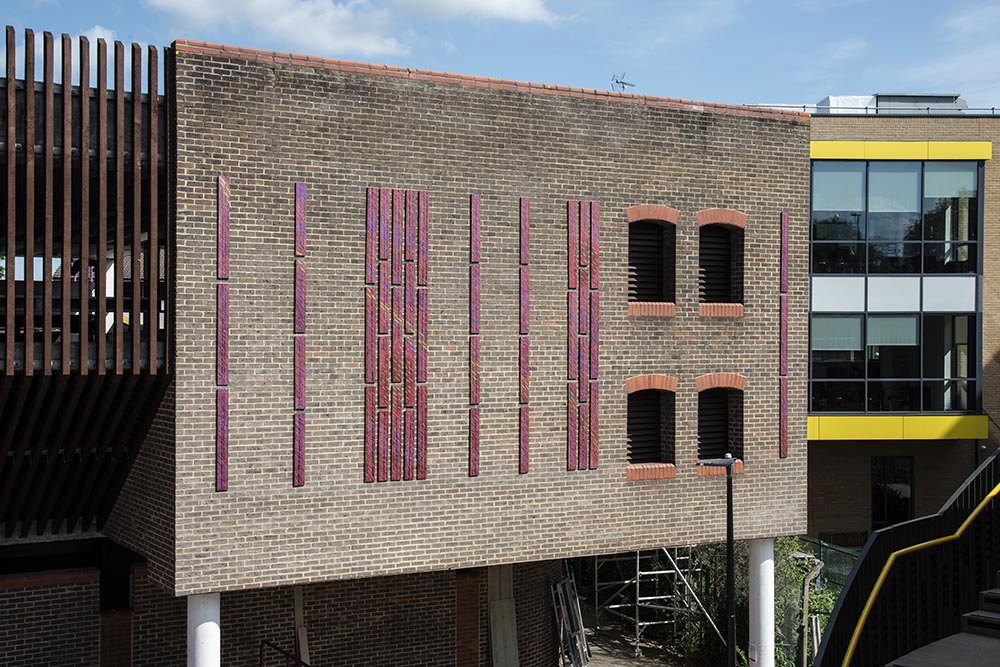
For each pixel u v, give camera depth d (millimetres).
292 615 20250
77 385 15367
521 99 18219
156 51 15758
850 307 30516
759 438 20578
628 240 19406
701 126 19859
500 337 18156
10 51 14641
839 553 24984
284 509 16531
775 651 22641
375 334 17109
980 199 30641
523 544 18453
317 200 16641
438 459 17719
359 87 16922
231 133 16000
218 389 16000
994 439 30969
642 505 19531
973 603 15695
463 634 21594
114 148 15453
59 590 18438
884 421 30406
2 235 16172
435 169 17531
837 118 30422
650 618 27000
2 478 16828
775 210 20625
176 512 15797
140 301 17281
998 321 30781
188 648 16359
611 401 19188
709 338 20062
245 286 16172
